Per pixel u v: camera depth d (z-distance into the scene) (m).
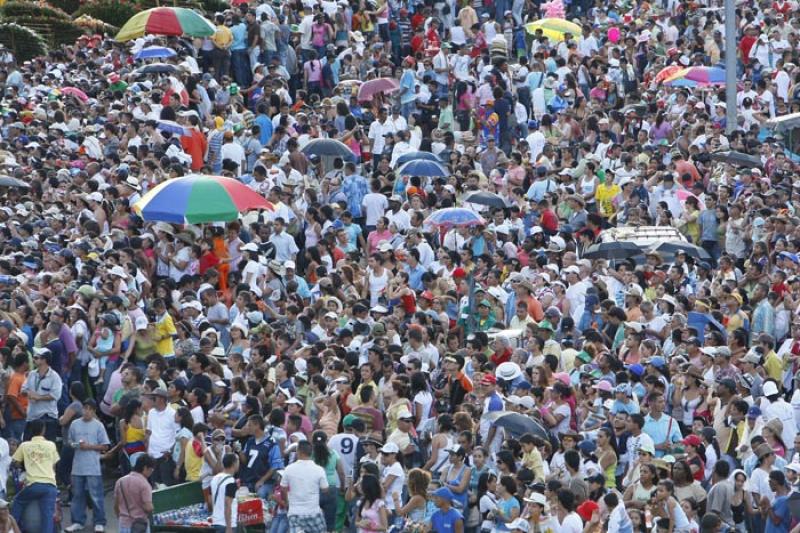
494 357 77.00
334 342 79.69
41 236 92.38
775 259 92.12
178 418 71.56
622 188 107.00
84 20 153.38
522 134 128.38
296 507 64.62
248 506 66.94
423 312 83.12
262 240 95.19
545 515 60.97
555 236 97.69
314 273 95.19
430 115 132.12
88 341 78.44
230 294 87.75
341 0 142.88
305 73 137.50
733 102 120.69
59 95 124.38
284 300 88.56
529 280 88.44
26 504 67.44
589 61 136.88
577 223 103.88
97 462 71.12
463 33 147.50
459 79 130.88
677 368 74.44
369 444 67.81
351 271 91.38
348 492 67.56
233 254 90.31
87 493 71.56
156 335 79.12
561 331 82.00
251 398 71.25
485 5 154.12
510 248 97.31
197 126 114.81
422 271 93.38
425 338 79.12
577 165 114.38
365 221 106.00
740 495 64.56
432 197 106.38
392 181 110.38
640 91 135.38
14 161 107.56
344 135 118.94
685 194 104.31
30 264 86.94
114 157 107.06
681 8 150.75
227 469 66.88
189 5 158.12
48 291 82.81
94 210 95.00
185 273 89.81
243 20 137.75
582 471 65.69
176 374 75.12
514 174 110.94
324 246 96.50
